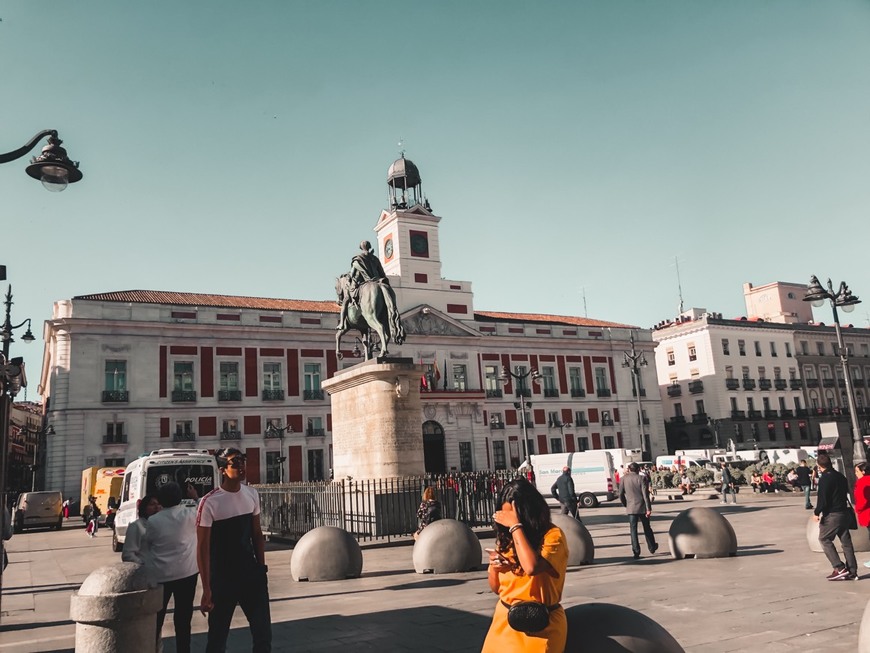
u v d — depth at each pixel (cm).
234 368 4506
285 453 4519
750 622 659
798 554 1098
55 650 705
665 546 1317
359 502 1516
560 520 1126
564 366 5750
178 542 571
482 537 1522
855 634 601
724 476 2647
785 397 6700
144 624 488
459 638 655
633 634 362
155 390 4225
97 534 2709
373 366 1497
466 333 5356
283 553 1484
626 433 5853
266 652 474
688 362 6619
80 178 862
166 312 4341
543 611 341
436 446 4975
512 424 5400
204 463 1838
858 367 7362
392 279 5228
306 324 4750
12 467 8000
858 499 867
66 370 4025
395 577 1045
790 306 7544
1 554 778
